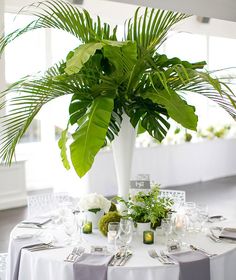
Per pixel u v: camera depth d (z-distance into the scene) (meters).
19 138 2.43
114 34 2.50
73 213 2.69
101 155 6.15
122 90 2.41
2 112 5.49
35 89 2.34
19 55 6.88
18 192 5.86
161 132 2.56
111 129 2.46
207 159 7.55
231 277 2.23
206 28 7.57
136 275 1.98
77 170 1.97
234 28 7.59
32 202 3.26
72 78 2.28
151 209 2.40
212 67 9.34
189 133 7.37
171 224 2.34
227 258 2.20
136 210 2.44
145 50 2.39
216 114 8.85
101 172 6.18
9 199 5.77
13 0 6.06
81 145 2.00
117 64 2.25
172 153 7.03
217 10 3.61
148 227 2.43
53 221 2.70
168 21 2.47
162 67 2.48
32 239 2.39
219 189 6.80
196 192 6.59
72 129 5.29
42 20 2.55
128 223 2.21
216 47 9.34
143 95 2.32
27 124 2.33
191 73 2.21
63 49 7.25
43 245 2.28
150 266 1.99
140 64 2.28
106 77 2.29
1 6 5.62
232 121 8.60
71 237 2.42
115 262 2.03
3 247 4.09
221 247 2.26
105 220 2.41
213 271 2.11
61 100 7.02
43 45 7.02
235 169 8.05
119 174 2.53
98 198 2.56
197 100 8.73
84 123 2.09
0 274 3.40
